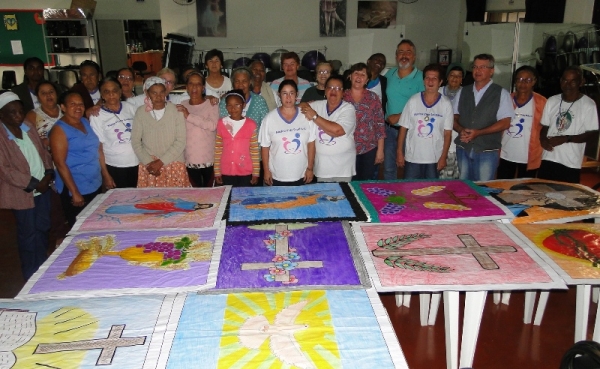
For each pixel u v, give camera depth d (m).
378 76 4.27
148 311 1.68
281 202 2.69
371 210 2.52
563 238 2.21
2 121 2.76
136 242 2.20
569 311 3.02
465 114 3.56
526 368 2.48
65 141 3.00
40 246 3.04
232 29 9.12
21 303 1.74
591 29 5.60
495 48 6.94
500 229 2.31
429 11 9.23
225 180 3.39
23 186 2.80
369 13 9.19
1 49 9.35
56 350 1.49
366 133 3.61
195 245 2.17
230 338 1.53
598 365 1.39
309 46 9.30
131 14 9.92
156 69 10.23
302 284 1.84
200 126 3.51
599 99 5.36
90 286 1.84
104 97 3.37
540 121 3.55
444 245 2.14
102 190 3.47
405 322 2.91
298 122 3.20
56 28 8.75
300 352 1.46
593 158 5.70
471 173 3.63
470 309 2.02
